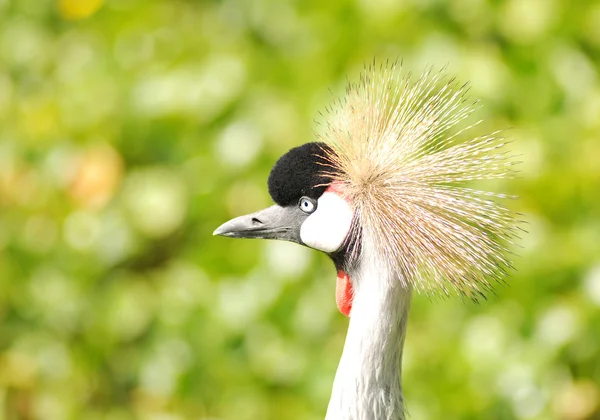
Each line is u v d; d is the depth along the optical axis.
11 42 10.51
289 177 4.97
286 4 9.41
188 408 8.30
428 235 4.70
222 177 8.60
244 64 9.02
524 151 7.86
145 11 10.06
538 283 7.60
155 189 8.81
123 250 8.84
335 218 4.88
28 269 8.85
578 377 7.70
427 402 7.48
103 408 8.66
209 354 8.20
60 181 9.06
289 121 8.46
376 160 4.83
